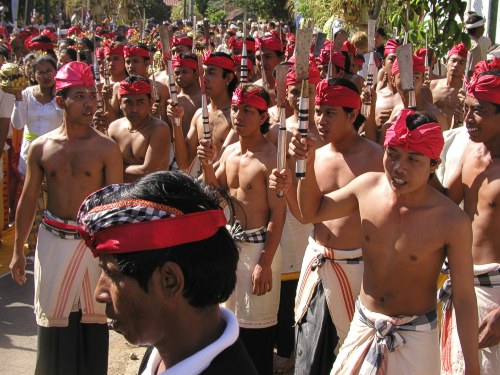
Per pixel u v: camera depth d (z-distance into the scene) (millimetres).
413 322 3057
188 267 1517
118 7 23703
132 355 5094
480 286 3570
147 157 5398
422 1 6879
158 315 1561
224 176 4445
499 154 3590
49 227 4090
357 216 3814
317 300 3953
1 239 7562
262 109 4215
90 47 9766
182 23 19031
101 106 6090
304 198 3342
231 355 1538
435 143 2850
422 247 2977
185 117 6949
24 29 15359
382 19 9773
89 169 4113
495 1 10070
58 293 4023
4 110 6777
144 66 8508
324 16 11422
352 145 4004
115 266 1540
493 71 3490
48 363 4109
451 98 6863
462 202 4082
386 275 3098
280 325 4867
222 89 5840
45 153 4152
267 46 7156
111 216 1492
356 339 3205
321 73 5734
